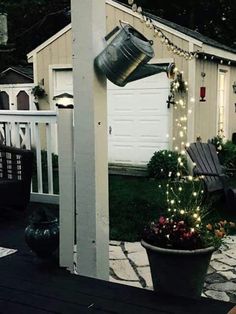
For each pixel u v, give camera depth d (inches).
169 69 110.4
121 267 142.6
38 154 182.1
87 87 107.4
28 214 168.1
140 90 345.7
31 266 116.9
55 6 598.9
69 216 113.5
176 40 324.2
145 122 346.3
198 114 338.0
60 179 113.7
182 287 103.1
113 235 173.8
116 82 107.7
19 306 95.4
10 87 398.6
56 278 109.9
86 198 111.2
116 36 103.2
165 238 106.3
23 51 618.8
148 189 263.3
